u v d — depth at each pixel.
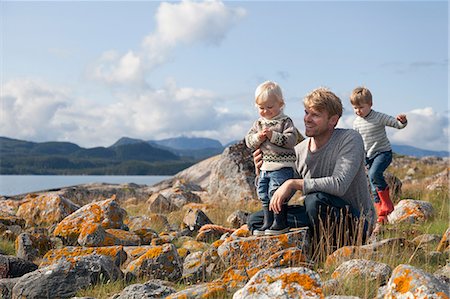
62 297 5.73
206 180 24.52
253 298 4.23
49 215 12.12
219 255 6.26
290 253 5.80
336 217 6.23
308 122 6.36
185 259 6.74
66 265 5.96
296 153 6.73
